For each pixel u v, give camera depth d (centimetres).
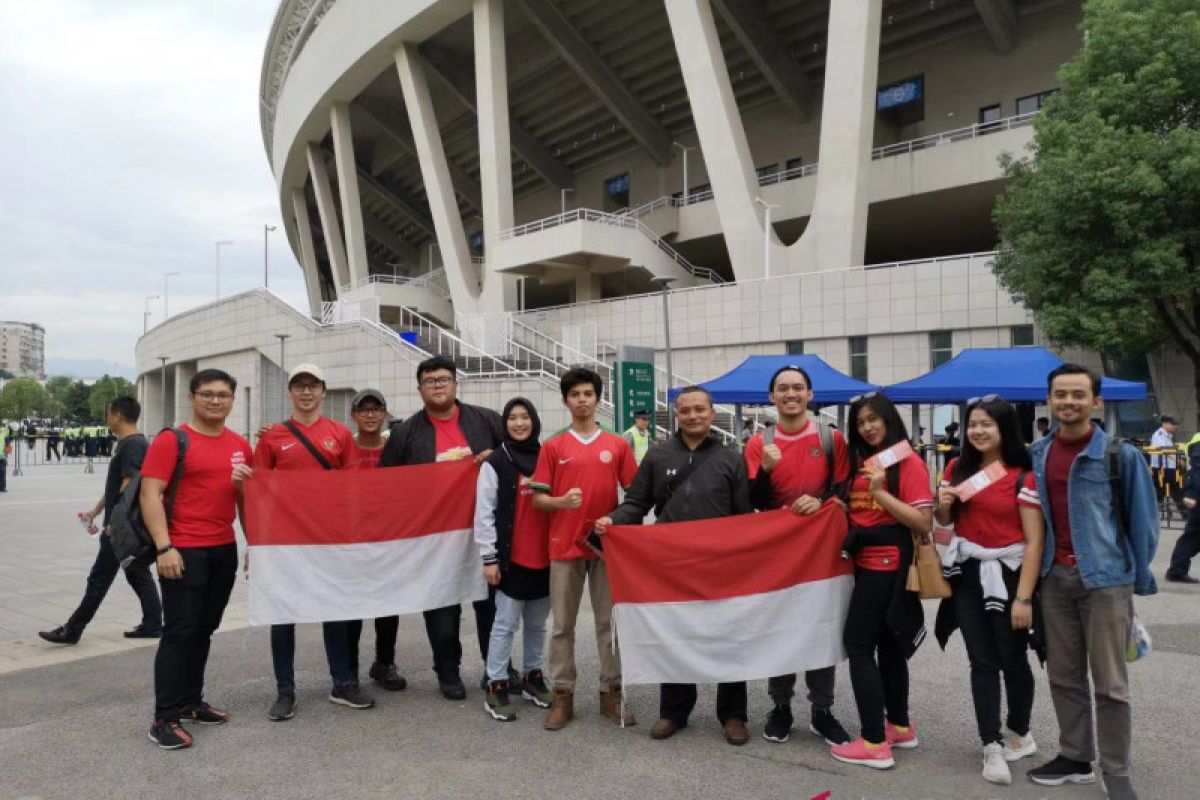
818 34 3384
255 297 3112
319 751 447
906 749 446
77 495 2216
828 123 2608
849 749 427
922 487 416
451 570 543
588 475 488
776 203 3362
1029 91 3055
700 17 2806
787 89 3525
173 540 464
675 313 2862
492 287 3459
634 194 4441
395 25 3522
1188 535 912
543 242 3194
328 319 3103
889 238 3550
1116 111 1720
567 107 4275
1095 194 1648
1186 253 1705
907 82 3400
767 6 3319
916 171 2917
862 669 427
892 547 425
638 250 3241
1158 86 1661
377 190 5534
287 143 5003
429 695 547
